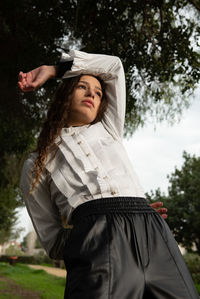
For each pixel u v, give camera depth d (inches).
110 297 39.7
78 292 40.3
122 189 53.6
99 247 43.5
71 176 54.7
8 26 219.9
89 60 63.4
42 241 60.0
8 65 221.0
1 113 264.1
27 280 526.9
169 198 650.2
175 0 195.2
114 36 191.8
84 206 50.3
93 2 192.1
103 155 57.1
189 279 46.2
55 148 58.4
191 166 666.2
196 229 594.6
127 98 194.7
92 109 62.1
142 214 49.6
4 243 1690.5
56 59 218.8
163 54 189.0
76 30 202.8
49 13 212.5
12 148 305.6
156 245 46.6
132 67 190.1
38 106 255.0
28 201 60.6
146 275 43.3
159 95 215.2
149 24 200.5
